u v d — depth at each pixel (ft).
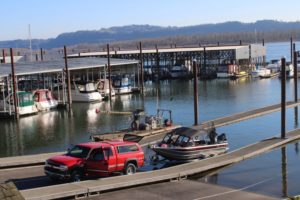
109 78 262.67
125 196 75.36
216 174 92.79
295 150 114.11
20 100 204.44
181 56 417.69
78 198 74.18
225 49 391.65
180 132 105.29
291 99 233.96
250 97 249.96
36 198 70.74
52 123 185.37
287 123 160.86
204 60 385.91
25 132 168.04
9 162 98.43
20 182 85.15
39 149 139.23
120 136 126.52
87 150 83.76
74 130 168.45
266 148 112.98
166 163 102.68
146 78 378.53
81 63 270.67
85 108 227.61
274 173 94.02
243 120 164.45
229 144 128.16
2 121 193.67
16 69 225.56
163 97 262.67
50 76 272.51
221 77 372.99
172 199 73.87
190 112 199.72
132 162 87.71
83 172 81.92
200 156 102.89
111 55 405.18
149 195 76.02
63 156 83.82
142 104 236.02
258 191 81.15
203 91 286.46
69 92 223.10
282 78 122.21
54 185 78.74
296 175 92.58
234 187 83.46
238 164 101.14
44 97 221.66
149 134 130.41
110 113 206.90
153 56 421.59
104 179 81.87
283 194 79.56
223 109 207.62
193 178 89.40
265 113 176.35
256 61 421.59
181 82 351.25
